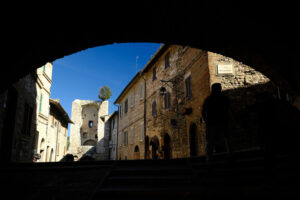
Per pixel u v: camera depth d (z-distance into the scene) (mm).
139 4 6750
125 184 3775
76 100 45281
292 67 6809
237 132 8445
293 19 6301
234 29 7445
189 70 11961
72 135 43344
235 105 9117
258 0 6328
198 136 10461
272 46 7152
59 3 6242
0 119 8031
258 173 3990
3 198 3141
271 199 2762
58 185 3705
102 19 7145
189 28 7836
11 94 9453
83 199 2908
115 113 32750
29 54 7195
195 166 4789
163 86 15516
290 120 3695
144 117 18844
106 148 40500
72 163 6258
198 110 10539
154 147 16891
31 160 12742
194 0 6633
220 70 9609
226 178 3756
